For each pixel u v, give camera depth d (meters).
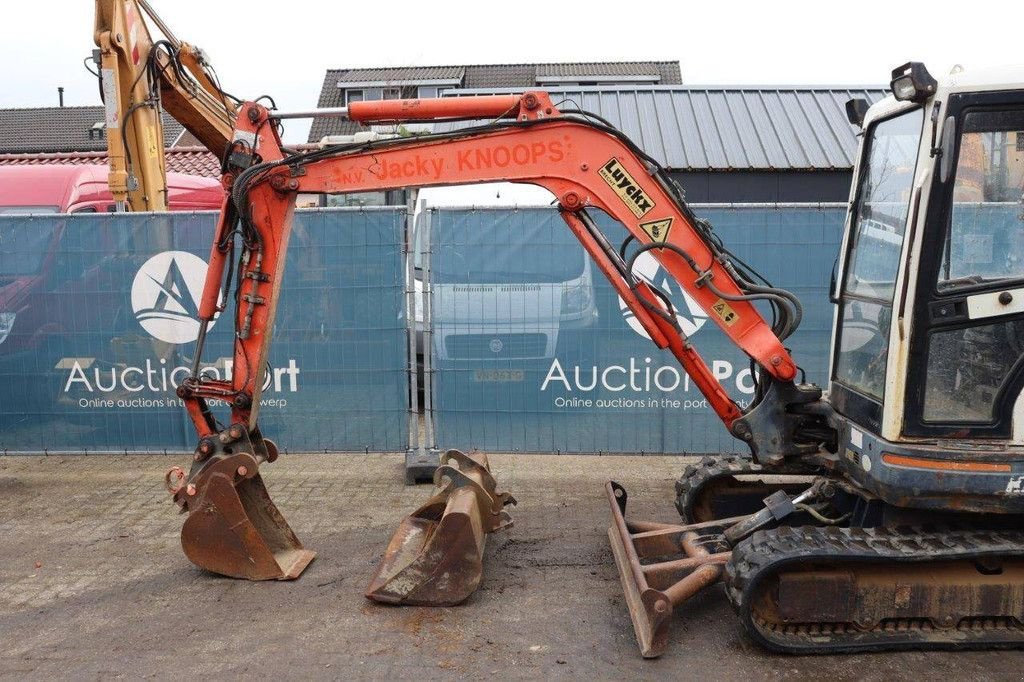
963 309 3.81
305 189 4.73
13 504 6.36
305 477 7.05
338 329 7.00
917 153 3.94
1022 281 3.79
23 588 4.82
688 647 4.07
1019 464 3.74
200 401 4.95
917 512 4.15
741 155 13.02
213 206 12.48
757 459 4.73
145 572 5.04
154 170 6.86
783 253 6.84
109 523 5.93
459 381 7.01
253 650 4.08
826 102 14.19
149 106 6.55
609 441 7.05
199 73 6.72
